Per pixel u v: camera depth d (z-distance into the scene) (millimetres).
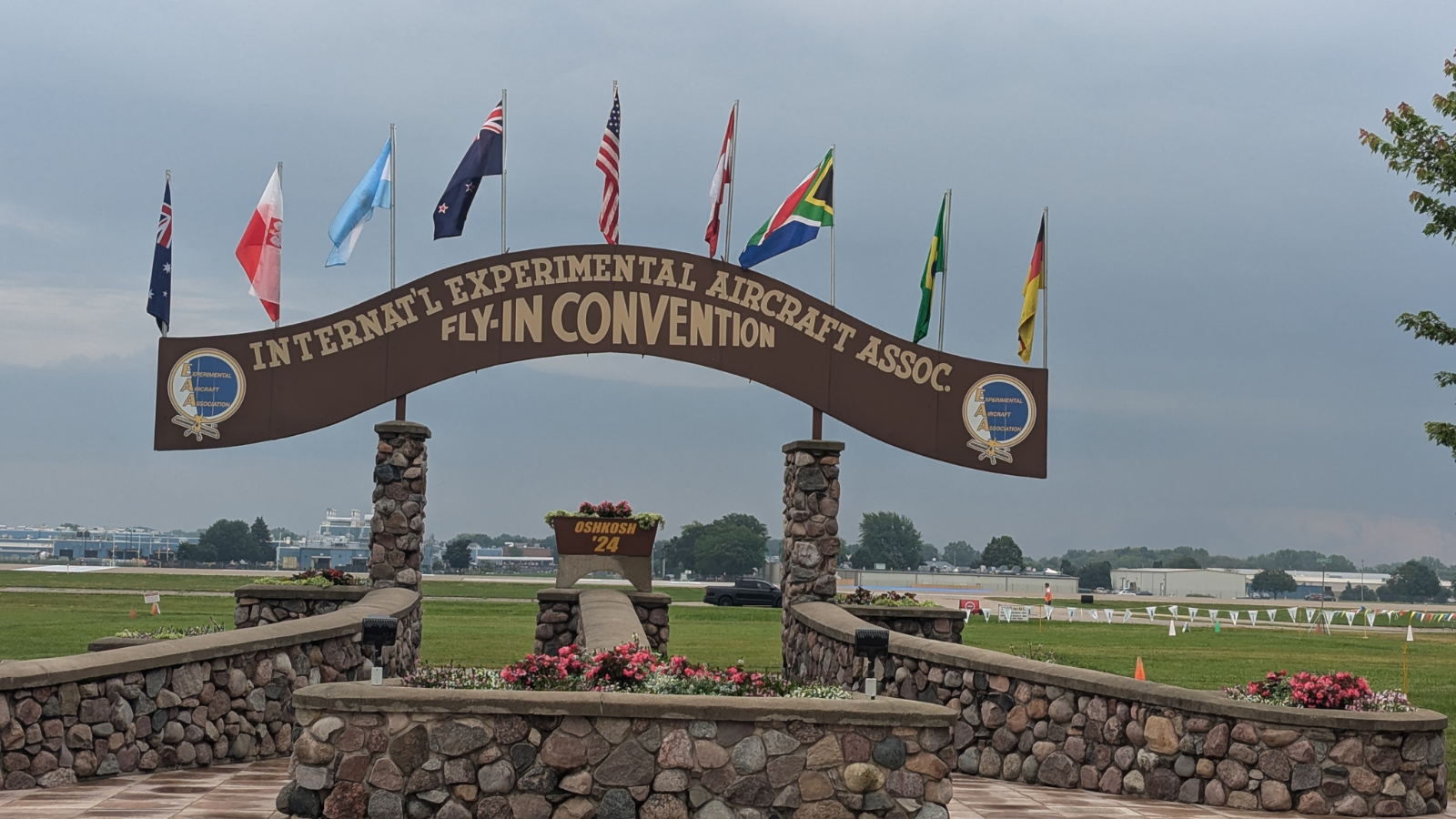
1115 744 11898
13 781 10047
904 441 18234
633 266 18047
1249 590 185875
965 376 18359
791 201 18375
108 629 29219
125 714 11125
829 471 18219
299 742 8570
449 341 17812
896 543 189750
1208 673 23609
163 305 17719
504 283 17906
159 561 177875
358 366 17734
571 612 19406
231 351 17625
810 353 18188
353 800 8484
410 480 17781
